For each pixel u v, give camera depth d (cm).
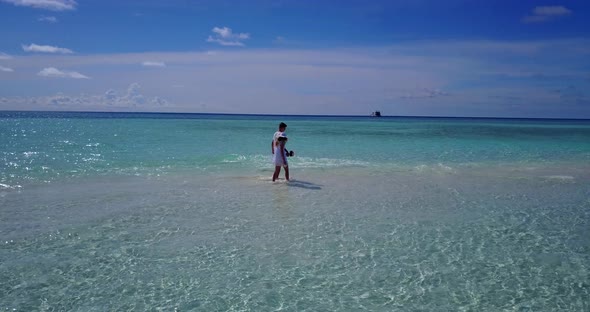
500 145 2989
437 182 1407
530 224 905
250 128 4997
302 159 2003
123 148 2233
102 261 672
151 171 1540
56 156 1844
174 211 974
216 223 883
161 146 2397
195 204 1045
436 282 611
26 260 670
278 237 796
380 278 623
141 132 3594
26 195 1116
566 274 643
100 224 866
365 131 4788
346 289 586
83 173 1459
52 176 1390
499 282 613
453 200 1131
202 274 629
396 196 1173
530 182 1424
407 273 641
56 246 735
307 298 558
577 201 1131
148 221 891
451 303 550
